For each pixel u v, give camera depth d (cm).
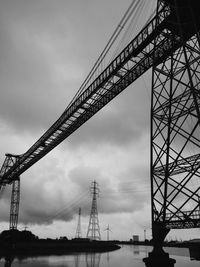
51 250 6631
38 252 5938
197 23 2261
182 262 4912
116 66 2912
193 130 1922
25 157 4906
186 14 2275
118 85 3105
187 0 2156
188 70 1889
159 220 2070
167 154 2064
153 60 2466
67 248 7206
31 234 6850
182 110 2106
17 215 5456
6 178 5481
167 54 2423
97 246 8512
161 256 2000
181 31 2017
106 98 3278
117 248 10569
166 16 2353
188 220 1850
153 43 2583
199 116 1819
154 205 2131
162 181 2088
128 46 2805
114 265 4462
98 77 3172
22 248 5991
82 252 7144
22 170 5300
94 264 4491
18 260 4409
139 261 5300
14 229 5412
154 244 2056
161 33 2459
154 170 2197
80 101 3425
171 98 2167
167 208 1997
